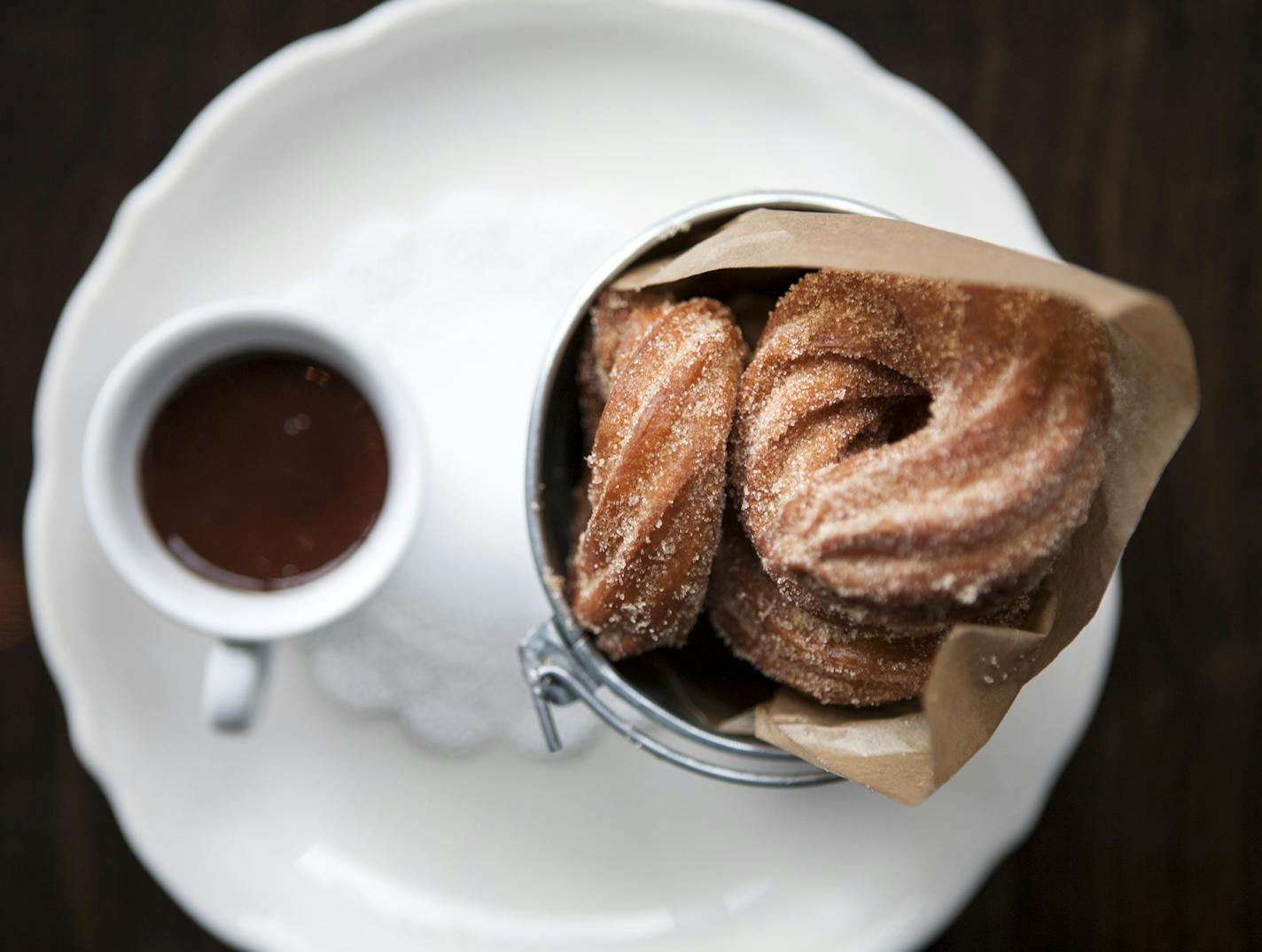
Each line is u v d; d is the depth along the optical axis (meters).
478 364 0.26
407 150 0.26
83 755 0.26
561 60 0.27
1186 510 0.29
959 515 0.17
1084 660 0.26
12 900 0.28
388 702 0.26
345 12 0.29
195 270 0.26
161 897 0.29
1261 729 0.29
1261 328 0.29
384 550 0.23
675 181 0.26
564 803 0.26
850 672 0.20
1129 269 0.29
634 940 0.26
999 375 0.18
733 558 0.21
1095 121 0.29
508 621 0.26
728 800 0.26
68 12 0.29
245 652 0.23
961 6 0.29
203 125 0.26
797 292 0.20
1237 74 0.29
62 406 0.26
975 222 0.26
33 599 0.26
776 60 0.26
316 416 0.24
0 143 0.29
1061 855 0.29
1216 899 0.28
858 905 0.26
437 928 0.26
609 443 0.20
